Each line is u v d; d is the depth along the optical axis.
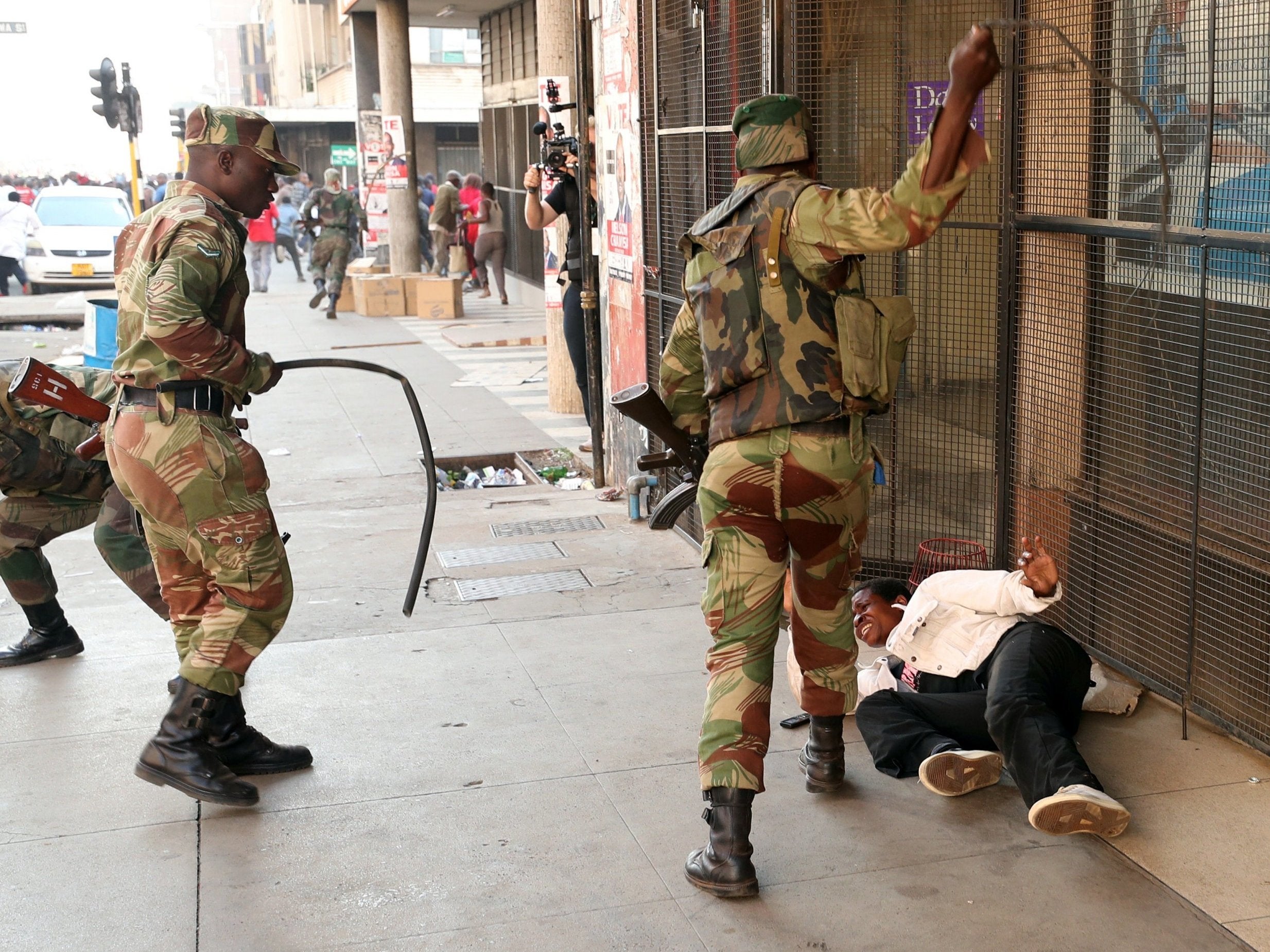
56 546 6.32
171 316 3.21
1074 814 3.03
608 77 6.68
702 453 3.38
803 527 3.03
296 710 4.16
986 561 4.75
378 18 17.67
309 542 6.23
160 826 3.41
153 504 3.40
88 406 3.56
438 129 36.62
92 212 21.30
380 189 20.17
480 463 8.07
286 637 4.86
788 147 2.97
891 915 2.91
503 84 19.52
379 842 3.31
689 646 4.68
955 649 3.70
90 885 3.12
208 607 3.54
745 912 2.94
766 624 3.06
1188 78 3.77
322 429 9.02
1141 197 4.04
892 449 5.07
